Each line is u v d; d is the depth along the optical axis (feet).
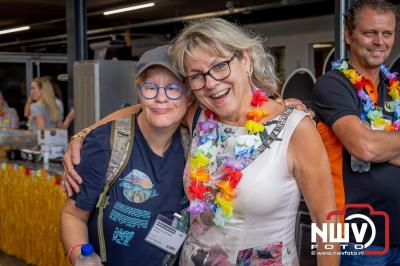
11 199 15.81
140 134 6.12
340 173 6.91
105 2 28.84
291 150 5.49
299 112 5.59
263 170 5.44
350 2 10.56
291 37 33.94
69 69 19.04
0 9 32.04
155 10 33.06
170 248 6.16
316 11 32.09
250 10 29.60
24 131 17.94
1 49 56.75
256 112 5.57
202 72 5.54
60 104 20.27
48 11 32.91
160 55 5.80
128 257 6.11
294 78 13.98
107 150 6.04
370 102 6.84
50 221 13.65
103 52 25.55
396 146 6.56
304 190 5.60
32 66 41.70
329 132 7.01
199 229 5.89
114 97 15.93
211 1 29.78
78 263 5.58
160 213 6.07
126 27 38.01
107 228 6.09
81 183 6.12
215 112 5.75
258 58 5.73
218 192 5.66
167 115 5.82
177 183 6.15
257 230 5.58
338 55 10.69
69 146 6.40
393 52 17.39
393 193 6.73
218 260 5.74
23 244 15.26
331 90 6.92
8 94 41.19
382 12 6.68
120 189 6.05
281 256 5.63
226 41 5.44
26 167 15.03
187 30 5.60
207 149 5.79
